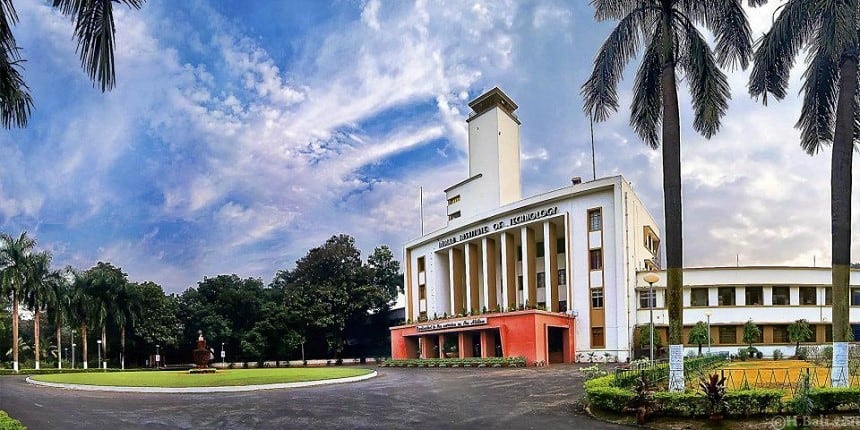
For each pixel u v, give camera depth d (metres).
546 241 42.72
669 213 14.72
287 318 61.12
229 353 67.62
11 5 8.00
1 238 49.44
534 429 11.93
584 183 40.44
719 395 11.66
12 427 8.90
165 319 63.56
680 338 14.16
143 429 12.46
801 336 37.12
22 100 8.83
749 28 15.26
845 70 14.60
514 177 52.22
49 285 52.00
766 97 16.02
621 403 12.73
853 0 13.11
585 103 16.72
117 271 61.25
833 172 14.58
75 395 19.42
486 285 47.41
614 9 15.97
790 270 38.97
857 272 39.22
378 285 67.44
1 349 69.19
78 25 7.06
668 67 15.23
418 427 12.39
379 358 61.81
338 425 12.76
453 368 35.72
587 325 39.38
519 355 36.50
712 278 39.03
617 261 38.50
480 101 52.84
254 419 13.60
